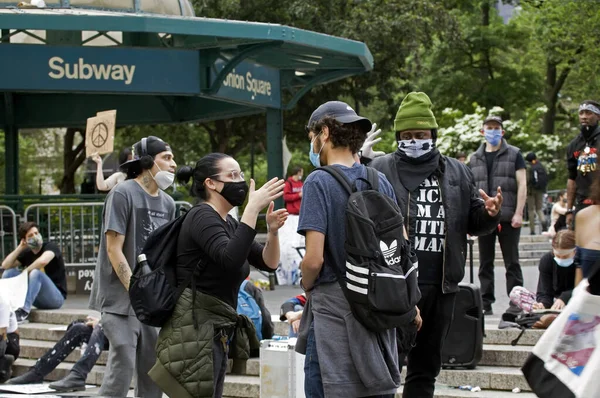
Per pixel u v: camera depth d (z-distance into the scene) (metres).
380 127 26.70
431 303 6.14
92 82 12.41
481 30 37.22
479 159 10.52
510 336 8.87
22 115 16.55
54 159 39.75
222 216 5.94
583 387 4.81
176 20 11.45
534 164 21.45
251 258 5.96
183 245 5.75
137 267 5.88
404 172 6.17
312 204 5.04
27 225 11.77
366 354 4.91
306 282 5.05
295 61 14.10
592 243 5.32
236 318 5.86
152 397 7.43
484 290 10.39
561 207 18.30
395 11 23.86
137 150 7.30
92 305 7.42
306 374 5.11
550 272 9.22
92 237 13.77
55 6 12.58
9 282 11.12
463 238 6.16
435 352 6.22
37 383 9.70
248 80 13.74
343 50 12.85
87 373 9.38
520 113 37.88
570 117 42.12
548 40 35.25
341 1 23.92
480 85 37.88
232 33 11.72
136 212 7.20
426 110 6.11
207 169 5.90
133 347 7.24
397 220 5.00
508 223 10.37
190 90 12.66
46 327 11.20
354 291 4.89
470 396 7.95
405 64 25.64
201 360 5.64
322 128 5.24
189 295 5.71
